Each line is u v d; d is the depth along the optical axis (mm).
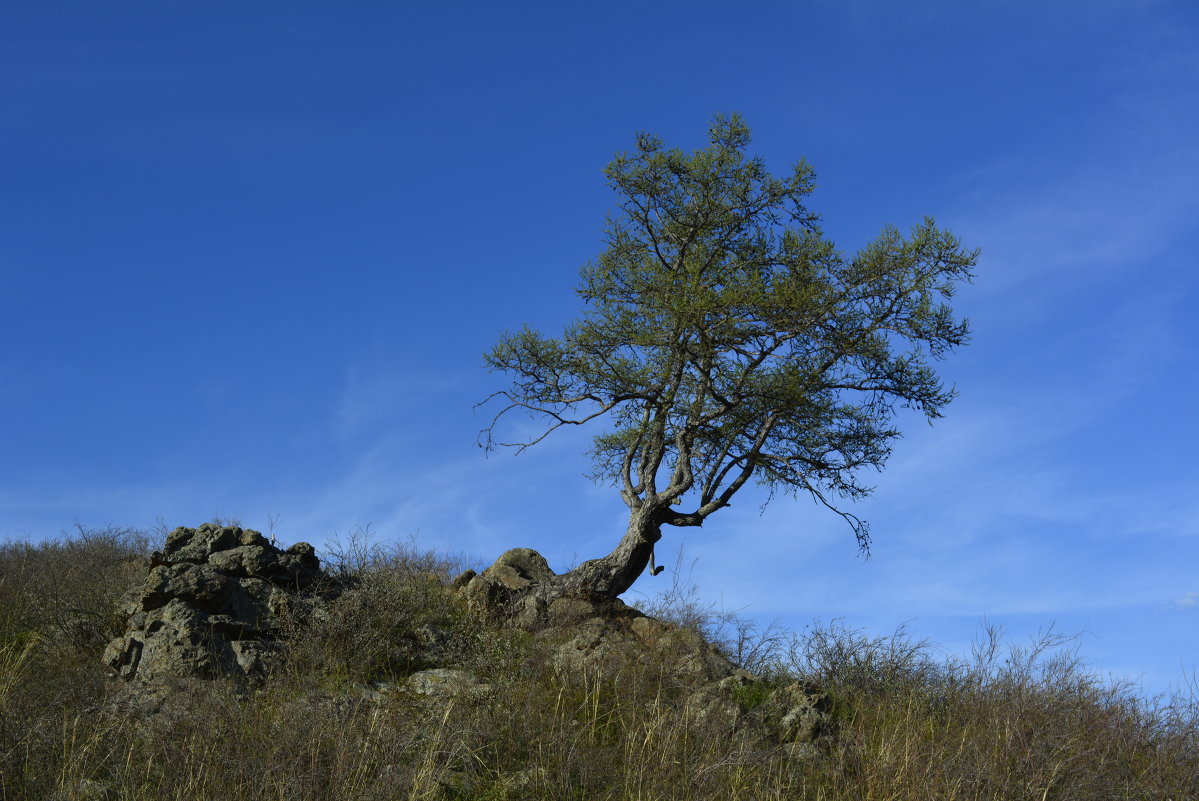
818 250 13523
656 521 14109
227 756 7133
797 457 14578
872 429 14609
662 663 9641
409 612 11117
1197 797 8250
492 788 7324
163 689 8500
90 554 14070
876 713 9406
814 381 13812
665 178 14531
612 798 7277
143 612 10086
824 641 10828
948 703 9859
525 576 15188
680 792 7398
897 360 13812
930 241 12805
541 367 14742
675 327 13609
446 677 9539
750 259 14219
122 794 6664
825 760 8312
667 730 8078
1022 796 7727
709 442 14789
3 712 7371
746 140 14531
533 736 7957
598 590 13719
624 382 14617
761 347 13805
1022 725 8812
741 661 11352
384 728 7629
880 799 7570
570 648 10086
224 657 9352
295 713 7773
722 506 14234
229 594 10195
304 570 11148
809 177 14078
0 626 10906
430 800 6926
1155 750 9086
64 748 7035
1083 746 8664
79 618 10656
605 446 16844
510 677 9328
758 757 7957
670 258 14797
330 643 9672
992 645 10352
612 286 15008
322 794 6801
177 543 11039
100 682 8836
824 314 13227
